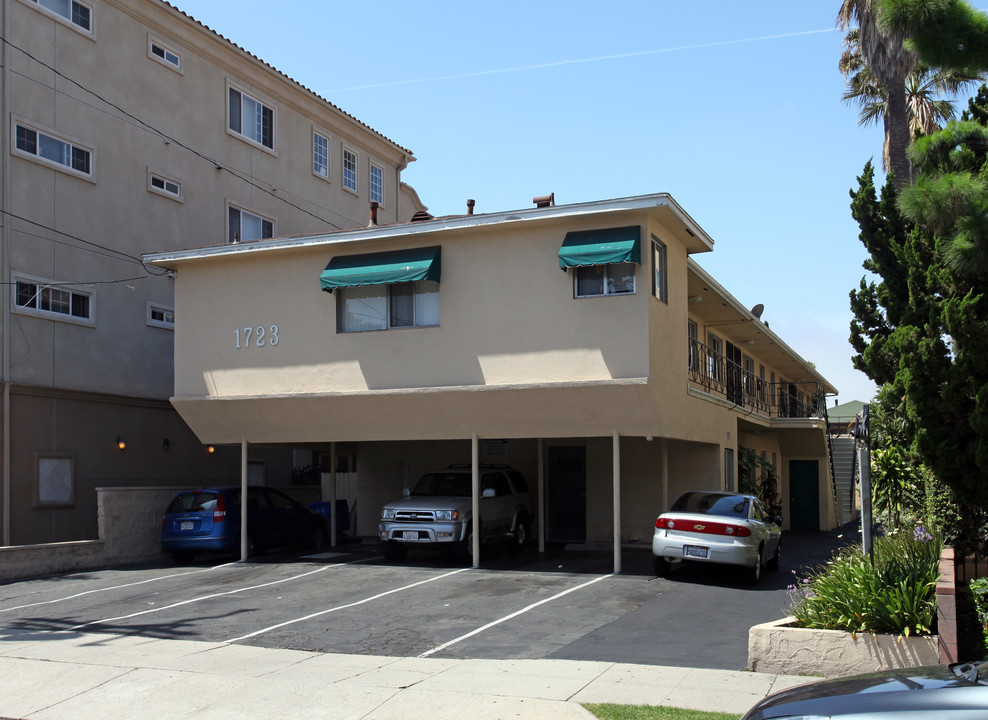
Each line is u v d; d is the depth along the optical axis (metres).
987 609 8.88
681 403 16.73
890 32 9.30
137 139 22.22
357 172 31.02
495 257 16.25
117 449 21.33
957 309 9.19
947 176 8.84
